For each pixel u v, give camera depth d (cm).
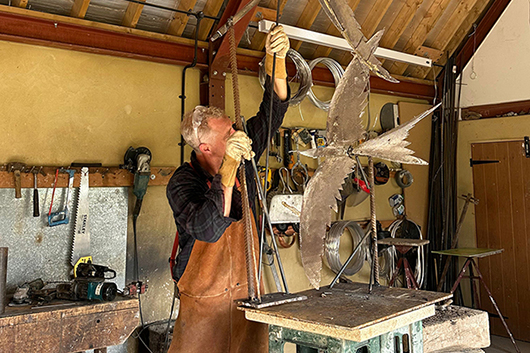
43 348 254
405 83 546
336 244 451
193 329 213
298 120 472
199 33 397
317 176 179
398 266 479
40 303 271
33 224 319
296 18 442
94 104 350
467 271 543
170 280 375
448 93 562
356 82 177
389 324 155
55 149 333
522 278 507
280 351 179
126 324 284
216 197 169
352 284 219
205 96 397
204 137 201
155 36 371
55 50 337
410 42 525
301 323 152
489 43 542
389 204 536
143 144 371
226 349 213
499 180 528
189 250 215
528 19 512
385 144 177
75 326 265
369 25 477
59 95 337
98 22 346
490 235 532
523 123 512
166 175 376
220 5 378
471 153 551
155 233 371
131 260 358
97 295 275
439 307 334
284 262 444
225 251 216
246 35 425
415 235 533
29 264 315
